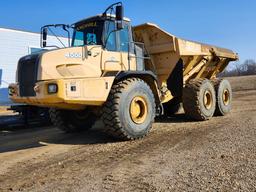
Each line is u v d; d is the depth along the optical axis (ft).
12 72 58.49
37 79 21.24
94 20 25.23
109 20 24.95
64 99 20.62
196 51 32.94
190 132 25.77
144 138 24.39
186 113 31.81
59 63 21.76
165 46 30.19
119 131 22.97
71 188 14.75
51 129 32.63
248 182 14.44
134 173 16.35
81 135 27.63
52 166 18.38
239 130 25.02
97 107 24.75
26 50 60.39
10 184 15.79
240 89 79.56
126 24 26.23
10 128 33.24
